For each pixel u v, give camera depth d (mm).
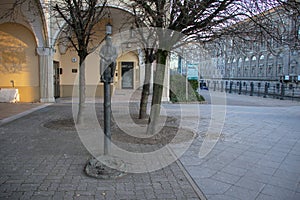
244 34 6160
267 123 8172
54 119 8156
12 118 8227
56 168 4012
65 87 14906
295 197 3264
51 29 12273
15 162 4254
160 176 3812
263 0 5457
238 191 3395
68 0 6637
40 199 3051
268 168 4234
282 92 18062
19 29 12438
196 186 3504
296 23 6023
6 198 3055
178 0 5305
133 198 3127
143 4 5703
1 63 12609
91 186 3414
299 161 4586
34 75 12805
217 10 5488
